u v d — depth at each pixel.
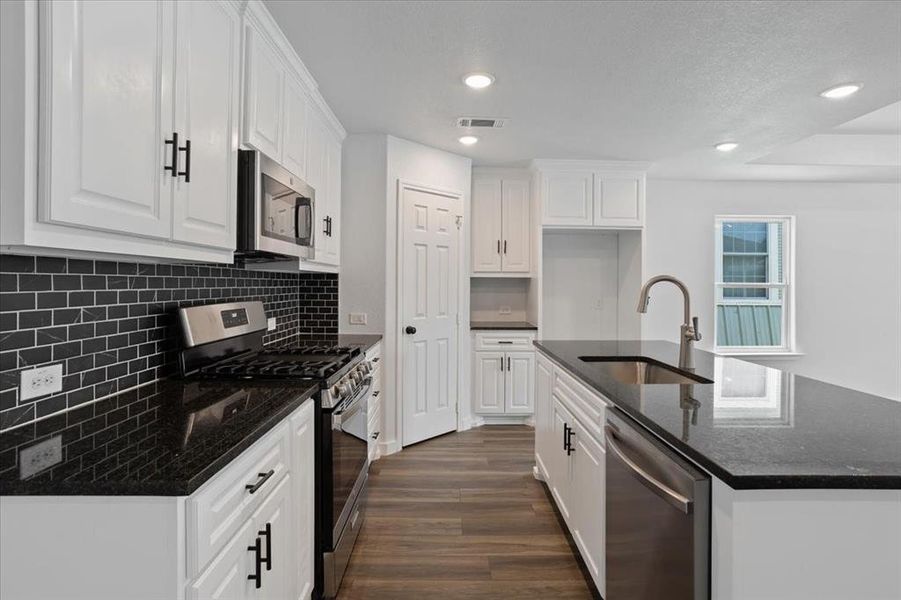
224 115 1.65
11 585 0.95
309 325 3.63
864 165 4.36
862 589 1.00
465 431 4.25
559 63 2.40
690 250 5.12
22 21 0.90
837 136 4.35
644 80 2.61
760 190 5.14
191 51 1.43
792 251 5.17
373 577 2.13
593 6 1.91
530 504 2.84
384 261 3.60
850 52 2.28
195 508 0.98
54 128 0.94
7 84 0.90
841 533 0.99
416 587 2.06
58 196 0.95
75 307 1.47
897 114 3.74
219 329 2.15
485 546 2.39
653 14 1.97
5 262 1.24
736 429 1.26
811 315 5.16
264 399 1.59
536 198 4.39
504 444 3.90
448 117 3.20
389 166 3.60
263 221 1.84
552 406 2.71
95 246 1.08
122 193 1.13
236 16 1.75
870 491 0.99
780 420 1.34
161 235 1.29
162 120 1.29
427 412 3.96
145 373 1.80
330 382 1.94
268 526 1.33
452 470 3.35
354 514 2.31
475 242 4.56
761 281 5.28
